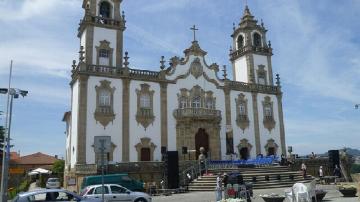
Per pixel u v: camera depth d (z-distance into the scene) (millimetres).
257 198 26328
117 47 44812
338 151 45938
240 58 56625
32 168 83562
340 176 43594
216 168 38781
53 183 48938
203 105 47688
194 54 48750
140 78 44188
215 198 27312
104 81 42125
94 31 43875
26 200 17984
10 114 28469
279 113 53844
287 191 21281
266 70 55594
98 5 45156
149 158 42906
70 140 43438
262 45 56281
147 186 33469
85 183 28844
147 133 43344
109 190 22047
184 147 41938
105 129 41062
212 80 49250
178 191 33625
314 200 22344
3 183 26922
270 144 51688
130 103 43125
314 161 45625
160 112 44656
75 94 42844
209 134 47031
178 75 46906
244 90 51500
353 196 24781
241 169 38812
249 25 56000
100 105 41312
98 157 39719
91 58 43000
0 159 44500
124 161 41156
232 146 47812
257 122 51406
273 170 40031
